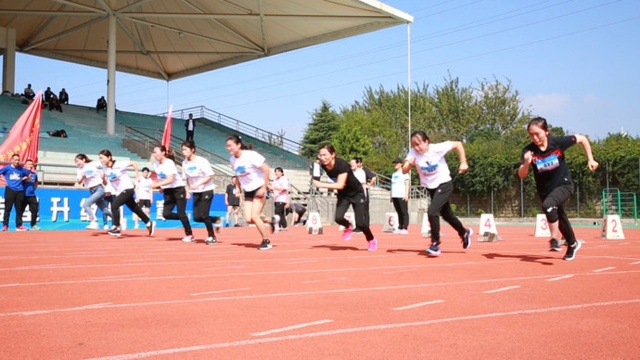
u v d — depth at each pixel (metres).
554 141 7.39
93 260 8.37
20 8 32.53
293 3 28.33
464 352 3.25
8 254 9.32
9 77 35.22
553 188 7.54
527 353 3.23
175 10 33.34
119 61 42.03
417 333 3.70
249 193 9.96
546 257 8.58
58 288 5.63
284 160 35.41
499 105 61.38
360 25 31.03
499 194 36.09
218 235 15.26
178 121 40.66
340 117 61.62
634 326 3.91
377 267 7.34
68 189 18.62
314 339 3.54
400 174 16.45
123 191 13.74
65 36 37.53
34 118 19.78
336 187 9.04
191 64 42.19
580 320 4.09
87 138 29.64
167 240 12.84
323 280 6.14
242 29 34.00
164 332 3.73
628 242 12.65
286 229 18.77
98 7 32.84
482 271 6.87
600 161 31.44
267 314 4.31
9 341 3.51
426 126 63.16
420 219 29.38
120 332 3.74
